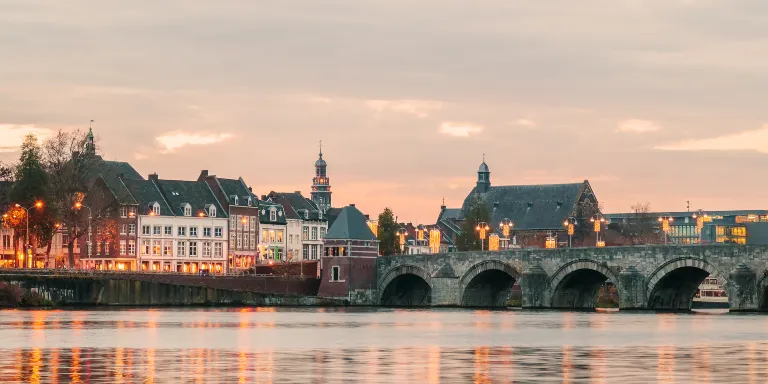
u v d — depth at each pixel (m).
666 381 73.69
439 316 180.25
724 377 75.94
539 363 85.94
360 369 81.06
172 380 73.75
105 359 88.06
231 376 76.25
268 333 124.31
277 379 74.62
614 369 81.25
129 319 156.88
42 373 77.62
